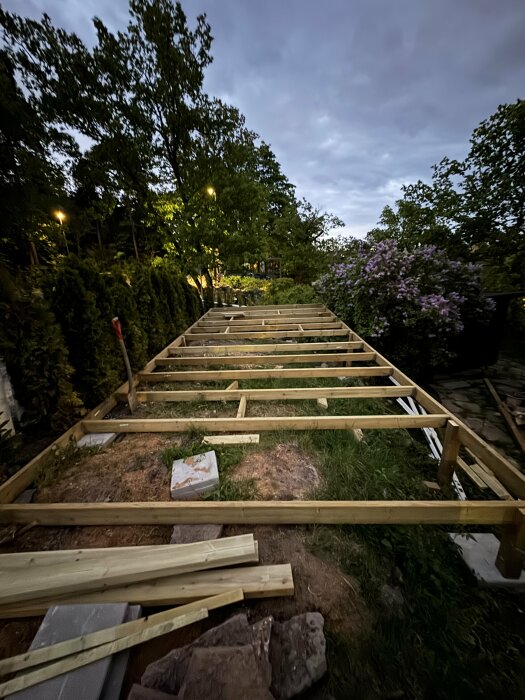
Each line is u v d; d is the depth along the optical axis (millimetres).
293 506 1568
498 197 6484
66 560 1337
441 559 1515
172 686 933
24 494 1905
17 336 2297
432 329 4633
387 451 2357
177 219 9555
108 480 1996
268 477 1970
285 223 13305
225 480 1910
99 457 2238
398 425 2232
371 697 1001
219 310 7242
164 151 9508
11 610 1216
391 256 4957
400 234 7957
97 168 9320
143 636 1068
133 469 2098
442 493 2074
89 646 1029
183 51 8430
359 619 1212
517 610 1360
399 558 1483
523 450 3316
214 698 868
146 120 8820
